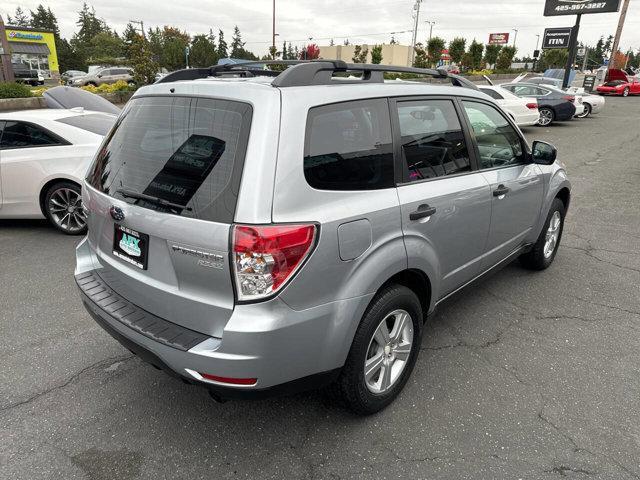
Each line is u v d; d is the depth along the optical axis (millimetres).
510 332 3676
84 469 2385
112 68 35844
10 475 2340
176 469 2391
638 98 33312
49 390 2982
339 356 2354
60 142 5672
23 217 5844
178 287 2246
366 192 2432
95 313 2588
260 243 1993
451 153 3088
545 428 2666
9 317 3865
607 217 6727
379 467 2402
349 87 2488
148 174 2389
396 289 2623
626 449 2514
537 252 4590
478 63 46031
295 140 2137
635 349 3453
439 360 3305
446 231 2943
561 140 14508
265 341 2053
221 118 2199
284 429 2662
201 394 2957
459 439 2584
